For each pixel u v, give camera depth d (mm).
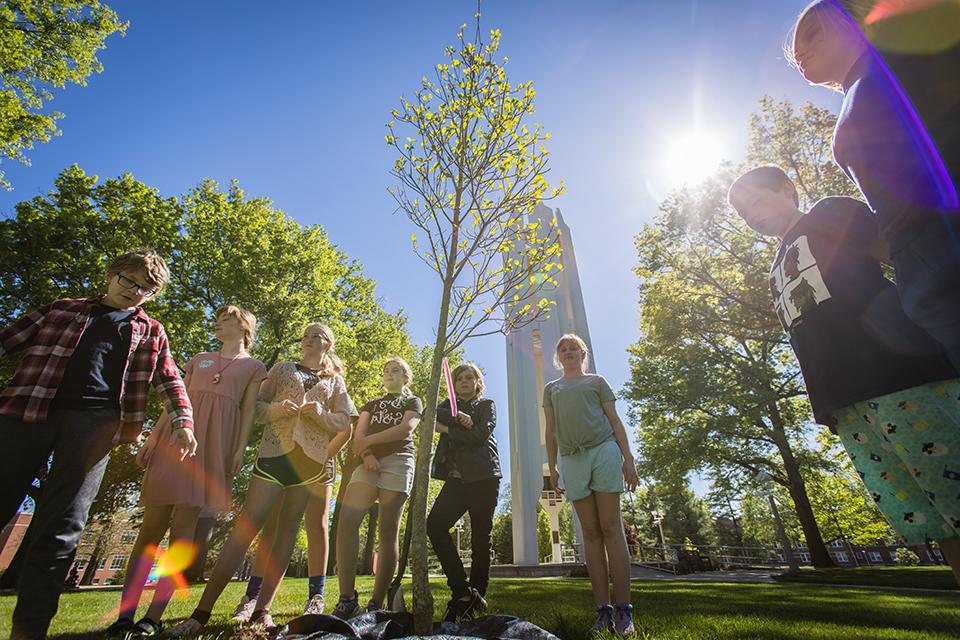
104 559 36938
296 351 16797
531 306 3025
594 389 3047
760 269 16359
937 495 1385
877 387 1525
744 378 17719
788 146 15766
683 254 18500
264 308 15961
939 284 999
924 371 1422
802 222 1924
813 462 20031
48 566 1917
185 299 16109
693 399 18688
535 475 17828
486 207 2996
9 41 10656
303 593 5715
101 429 2195
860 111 1227
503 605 3645
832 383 1683
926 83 1059
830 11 1366
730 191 2234
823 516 32344
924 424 1415
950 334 979
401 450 3291
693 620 2871
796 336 1894
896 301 1549
